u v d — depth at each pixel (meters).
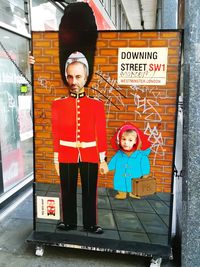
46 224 3.11
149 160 2.82
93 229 3.01
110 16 12.56
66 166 2.96
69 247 2.96
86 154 2.91
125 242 2.95
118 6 16.64
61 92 2.87
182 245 2.70
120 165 2.88
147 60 2.68
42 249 3.12
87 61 2.77
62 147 2.94
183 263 2.70
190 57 2.43
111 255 3.15
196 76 2.43
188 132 2.51
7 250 3.25
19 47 5.05
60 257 3.12
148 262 3.03
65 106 2.87
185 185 2.61
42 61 2.85
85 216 3.02
